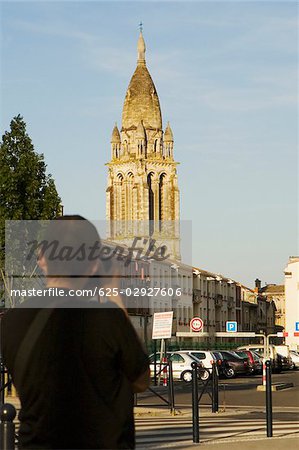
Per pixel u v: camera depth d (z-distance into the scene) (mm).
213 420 22672
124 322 5160
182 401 31531
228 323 60969
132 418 5227
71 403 5059
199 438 17688
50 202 32188
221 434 18703
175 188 182125
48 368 5070
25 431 5133
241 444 16500
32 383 5090
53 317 5125
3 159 32031
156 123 183750
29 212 31672
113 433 5078
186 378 51312
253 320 167250
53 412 5059
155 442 17125
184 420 22672
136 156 179375
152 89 185375
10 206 31516
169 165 182500
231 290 146625
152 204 181000
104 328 5094
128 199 180500
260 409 27359
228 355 58438
